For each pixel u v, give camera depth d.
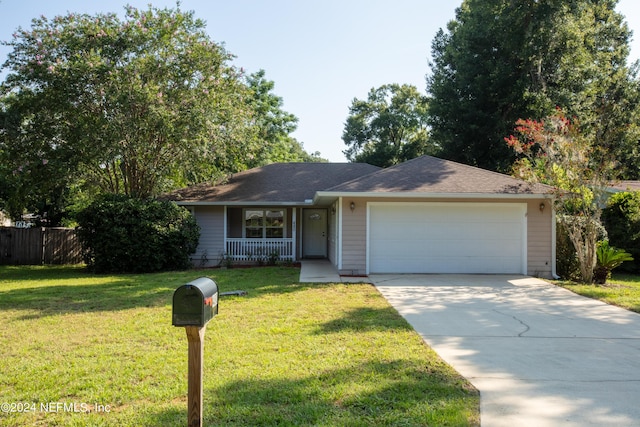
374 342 5.82
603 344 5.97
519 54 23.30
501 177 13.66
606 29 28.77
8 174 15.98
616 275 14.22
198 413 2.95
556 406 3.87
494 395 4.10
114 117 14.95
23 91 15.61
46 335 6.21
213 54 16.45
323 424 3.45
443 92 26.50
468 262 13.12
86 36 15.42
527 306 8.58
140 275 13.64
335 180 18.66
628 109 23.20
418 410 3.71
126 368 4.78
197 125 15.46
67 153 15.60
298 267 15.48
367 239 13.00
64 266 18.36
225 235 16.77
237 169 18.33
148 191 17.34
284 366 4.82
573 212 12.41
